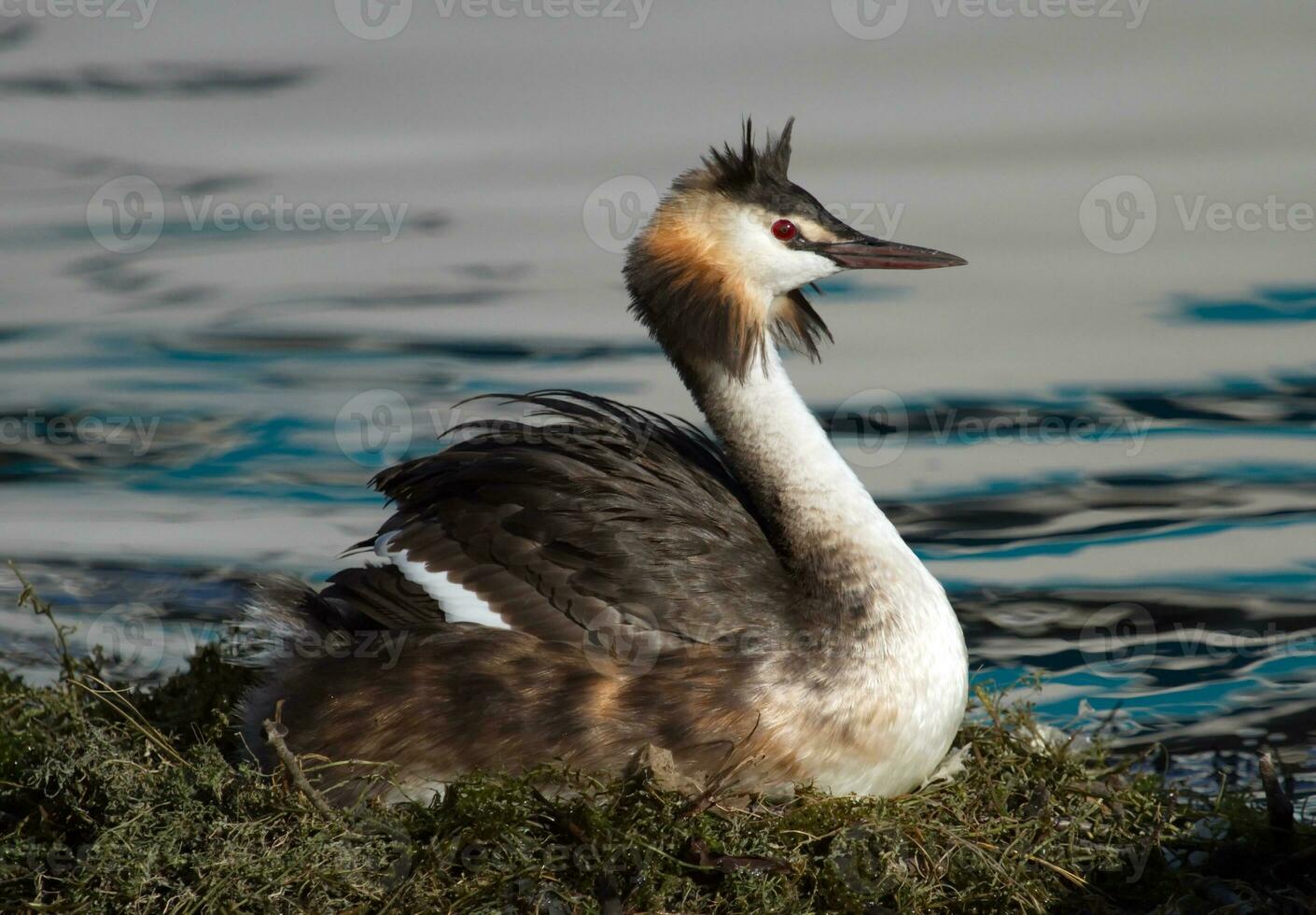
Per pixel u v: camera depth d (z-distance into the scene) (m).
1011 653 11.11
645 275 9.73
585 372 15.35
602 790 8.10
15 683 10.28
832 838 7.93
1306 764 9.62
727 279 9.59
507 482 8.83
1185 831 8.57
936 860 7.99
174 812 7.92
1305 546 12.25
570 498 8.74
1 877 7.75
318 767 8.29
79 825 8.25
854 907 7.54
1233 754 9.73
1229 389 14.68
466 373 15.43
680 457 9.48
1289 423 14.04
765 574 8.80
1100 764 9.34
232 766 8.93
